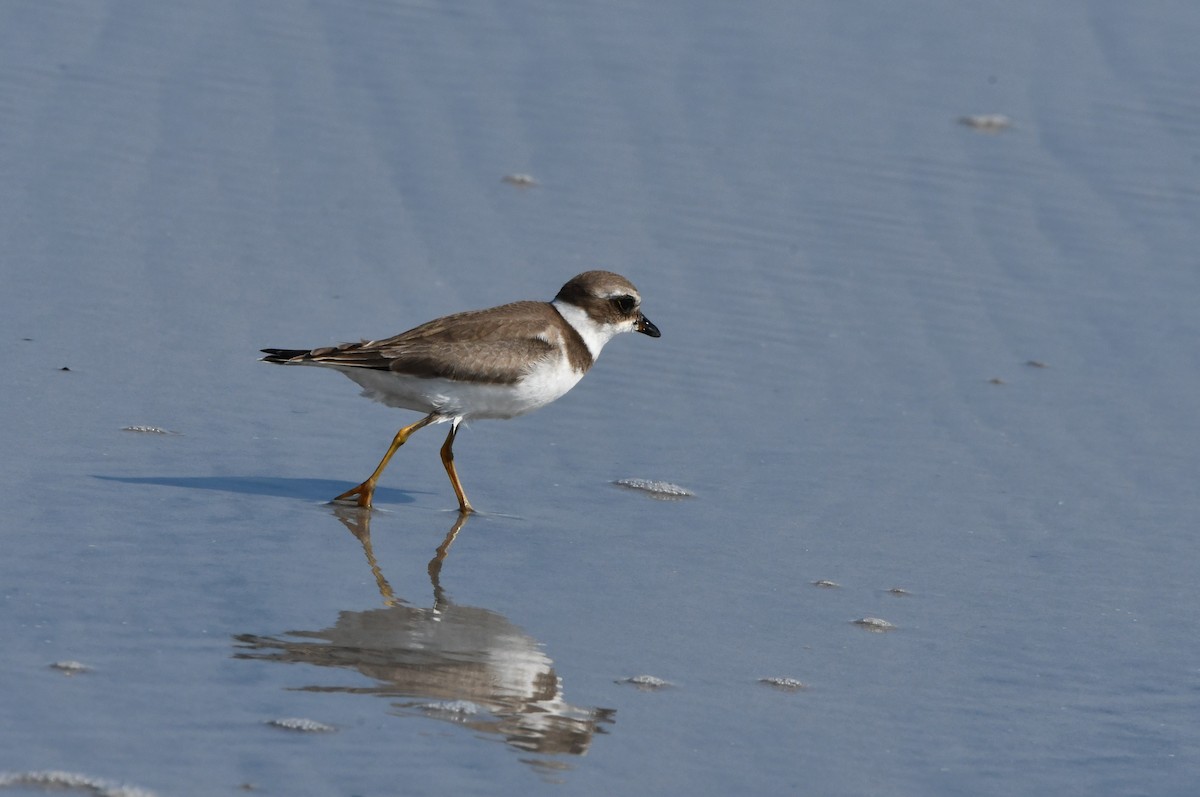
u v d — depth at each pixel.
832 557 11.62
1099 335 16.69
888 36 24.36
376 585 10.37
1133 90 23.09
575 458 13.30
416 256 16.95
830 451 13.75
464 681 9.02
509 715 8.67
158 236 16.64
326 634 9.48
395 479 12.61
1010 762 8.73
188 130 19.27
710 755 8.48
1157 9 25.86
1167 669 10.12
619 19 24.02
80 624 9.23
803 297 17.03
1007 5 25.86
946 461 13.73
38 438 12.21
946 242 18.56
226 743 8.02
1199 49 24.56
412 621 9.81
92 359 13.87
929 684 9.67
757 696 9.28
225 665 8.90
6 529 10.53
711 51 23.23
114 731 8.02
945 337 16.42
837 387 15.17
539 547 11.37
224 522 11.15
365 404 13.98
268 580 10.23
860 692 9.48
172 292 15.48
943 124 21.64
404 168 19.05
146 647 9.02
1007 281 17.77
